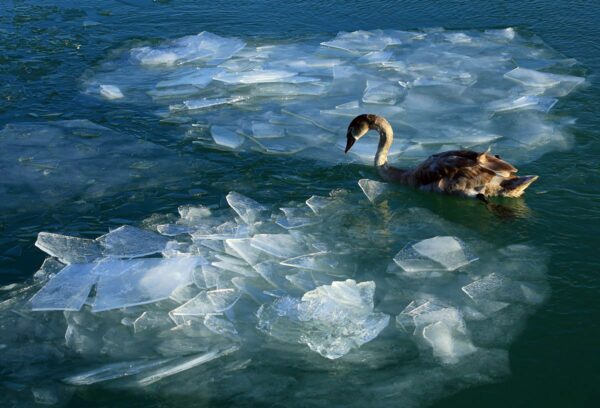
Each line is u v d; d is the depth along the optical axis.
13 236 5.82
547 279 5.41
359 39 7.96
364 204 5.99
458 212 5.89
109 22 8.47
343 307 5.27
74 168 6.38
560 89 7.08
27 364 5.06
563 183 6.07
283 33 8.22
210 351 5.09
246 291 5.39
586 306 5.26
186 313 5.27
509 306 5.27
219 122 6.86
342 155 6.45
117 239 5.73
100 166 6.39
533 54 7.64
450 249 5.60
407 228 5.79
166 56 7.77
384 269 5.52
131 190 6.17
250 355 5.07
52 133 6.75
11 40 8.07
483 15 8.39
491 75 7.34
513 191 5.90
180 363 5.04
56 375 5.01
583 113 6.78
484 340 5.11
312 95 7.16
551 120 6.71
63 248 5.68
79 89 7.34
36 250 5.72
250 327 5.21
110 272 5.51
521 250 5.60
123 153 6.52
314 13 8.62
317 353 5.07
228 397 4.89
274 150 6.50
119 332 5.21
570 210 5.86
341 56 7.71
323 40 8.07
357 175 6.26
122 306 5.32
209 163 6.40
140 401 4.89
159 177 6.28
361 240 5.71
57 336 5.20
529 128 6.62
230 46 7.94
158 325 5.23
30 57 7.80
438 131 6.66
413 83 7.25
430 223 5.82
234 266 5.54
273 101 7.09
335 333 5.16
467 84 7.22
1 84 7.39
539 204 5.91
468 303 5.29
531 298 5.31
